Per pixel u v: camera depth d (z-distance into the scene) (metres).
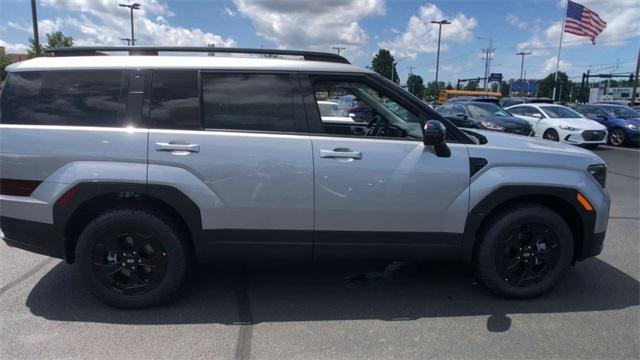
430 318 3.74
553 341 3.39
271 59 3.79
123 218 3.66
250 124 3.70
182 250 3.77
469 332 3.52
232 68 3.72
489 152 3.84
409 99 3.88
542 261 4.02
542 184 3.82
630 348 3.30
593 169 4.00
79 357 3.13
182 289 4.22
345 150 3.68
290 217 3.71
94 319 3.67
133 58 3.75
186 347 3.28
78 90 3.68
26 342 3.32
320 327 3.58
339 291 4.23
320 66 3.80
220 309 3.86
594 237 4.03
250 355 3.19
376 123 4.30
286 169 3.64
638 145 17.14
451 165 3.77
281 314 3.79
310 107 3.75
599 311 3.88
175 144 3.59
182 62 3.72
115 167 3.58
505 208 3.95
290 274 4.59
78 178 3.57
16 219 3.68
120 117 3.65
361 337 3.44
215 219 3.68
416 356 3.19
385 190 3.72
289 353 3.21
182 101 3.68
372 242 3.82
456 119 11.34
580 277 4.59
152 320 3.67
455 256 3.93
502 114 14.70
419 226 3.82
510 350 3.27
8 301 3.96
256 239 3.74
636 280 4.53
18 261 4.87
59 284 4.31
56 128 3.62
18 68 3.72
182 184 3.59
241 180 3.63
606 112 18.23
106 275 3.75
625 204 7.91
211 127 3.67
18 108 3.68
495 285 3.99
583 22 28.31
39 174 3.62
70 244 3.83
